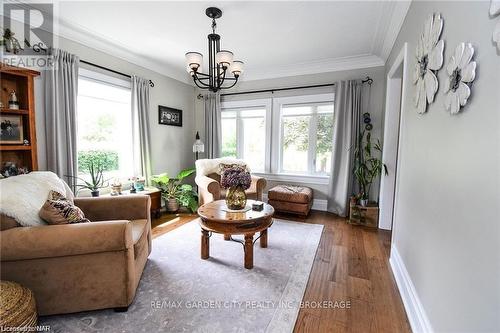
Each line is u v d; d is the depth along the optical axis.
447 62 1.28
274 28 2.70
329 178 3.94
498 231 0.83
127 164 3.67
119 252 1.59
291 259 2.37
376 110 3.65
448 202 1.21
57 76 2.57
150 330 1.48
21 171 2.22
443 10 1.35
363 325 1.54
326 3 2.21
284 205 3.73
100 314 1.61
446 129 1.26
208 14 2.37
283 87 4.24
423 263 1.52
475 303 0.96
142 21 2.57
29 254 1.41
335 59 3.69
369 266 2.26
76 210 1.70
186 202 3.85
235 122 4.73
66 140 2.67
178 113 4.47
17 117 2.26
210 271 2.14
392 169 3.14
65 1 2.20
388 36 2.80
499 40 0.82
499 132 0.84
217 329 1.49
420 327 1.43
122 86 3.41
